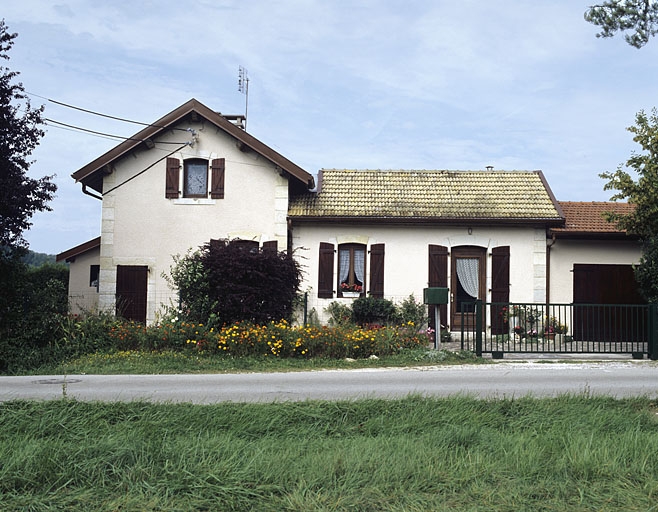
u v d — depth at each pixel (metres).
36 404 7.87
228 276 16.30
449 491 5.26
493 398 8.59
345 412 7.84
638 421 7.57
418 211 18.59
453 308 18.64
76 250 22.19
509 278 18.56
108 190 18.94
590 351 14.77
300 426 7.39
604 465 5.80
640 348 16.34
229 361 13.81
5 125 15.72
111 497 5.12
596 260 18.64
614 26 15.29
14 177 15.54
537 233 18.62
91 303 21.09
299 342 14.48
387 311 17.94
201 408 7.83
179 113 18.67
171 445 6.21
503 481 5.48
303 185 19.58
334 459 5.80
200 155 18.97
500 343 17.27
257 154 18.91
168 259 18.84
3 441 6.56
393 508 4.88
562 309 18.55
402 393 9.66
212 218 18.91
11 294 14.62
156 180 18.98
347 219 18.41
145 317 18.72
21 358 13.64
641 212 16.42
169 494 5.13
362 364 13.77
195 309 16.06
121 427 7.17
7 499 5.04
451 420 7.59
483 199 19.27
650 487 5.34
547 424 7.46
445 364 13.76
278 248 18.67
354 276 18.95
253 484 5.31
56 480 5.41
